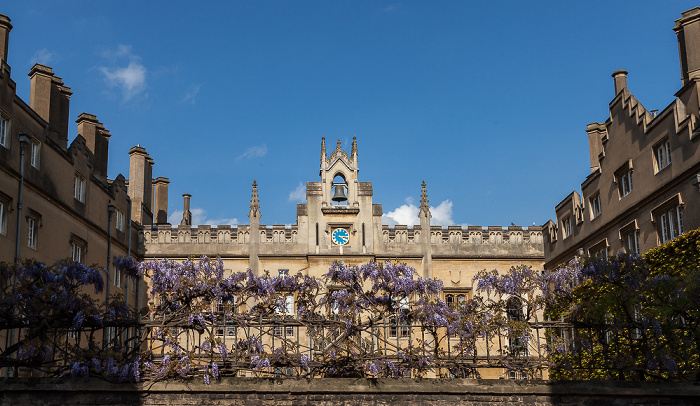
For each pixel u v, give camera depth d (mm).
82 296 18109
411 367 18406
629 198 29312
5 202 25516
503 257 40875
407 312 19891
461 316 19656
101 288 19609
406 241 40531
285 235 40062
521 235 41344
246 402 16750
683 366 18156
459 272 40625
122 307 18375
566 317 20469
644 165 28141
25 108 27250
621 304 19688
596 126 35969
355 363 18188
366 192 40688
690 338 18531
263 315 19094
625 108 29984
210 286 19484
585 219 33906
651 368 17984
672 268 24438
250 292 20688
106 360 16812
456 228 41188
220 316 18875
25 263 18547
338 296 20266
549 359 18516
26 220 26906
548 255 39312
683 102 25859
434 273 40500
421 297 20547
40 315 17672
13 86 26344
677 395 16875
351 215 40406
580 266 21781
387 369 18094
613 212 30781
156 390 16594
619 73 32438
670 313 18734
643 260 21109
